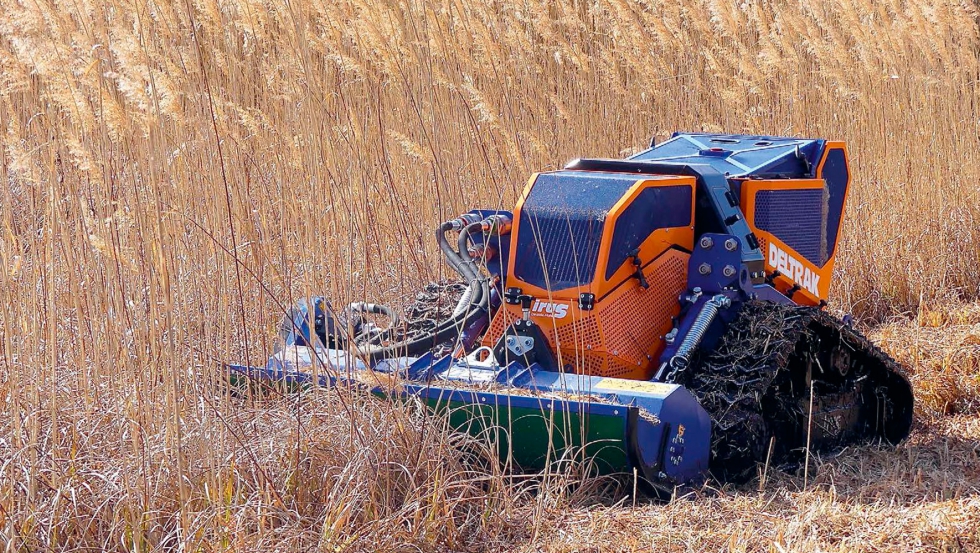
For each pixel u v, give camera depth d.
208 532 10.41
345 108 15.95
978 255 21.09
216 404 11.89
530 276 12.70
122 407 11.73
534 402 11.34
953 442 13.55
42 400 12.23
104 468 11.22
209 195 14.24
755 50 25.59
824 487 11.86
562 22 22.56
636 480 11.23
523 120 20.56
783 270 14.20
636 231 12.64
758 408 11.99
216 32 16.11
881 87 23.20
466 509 11.30
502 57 20.09
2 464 10.98
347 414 11.52
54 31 13.06
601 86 22.66
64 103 11.09
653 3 23.45
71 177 12.88
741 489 11.93
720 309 12.87
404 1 18.83
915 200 21.75
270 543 10.26
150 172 12.16
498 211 13.61
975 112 23.89
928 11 23.33
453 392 11.70
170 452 11.20
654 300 12.84
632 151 21.00
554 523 10.87
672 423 11.29
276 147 15.52
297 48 15.52
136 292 11.75
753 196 13.66
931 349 16.69
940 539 9.89
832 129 22.75
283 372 12.27
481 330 13.17
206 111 13.72
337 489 10.90
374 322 15.09
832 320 12.85
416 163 18.33
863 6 23.89
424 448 11.23
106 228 11.63
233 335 13.88
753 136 16.14
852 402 13.66
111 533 10.14
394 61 16.12
